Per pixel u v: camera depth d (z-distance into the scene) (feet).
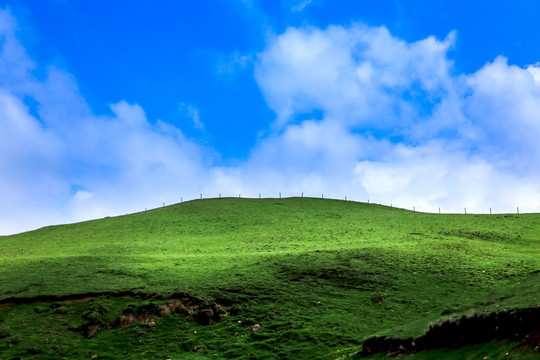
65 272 162.40
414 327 80.74
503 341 58.03
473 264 173.17
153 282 149.59
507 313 59.52
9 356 106.52
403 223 277.23
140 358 108.17
